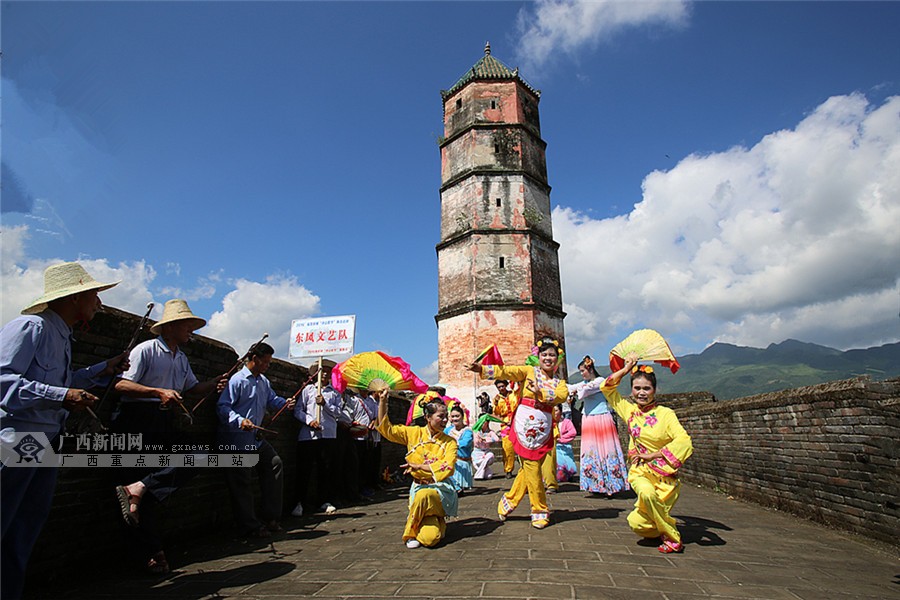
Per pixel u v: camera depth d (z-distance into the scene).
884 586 3.67
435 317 23.19
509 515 6.42
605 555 4.39
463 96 25.11
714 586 3.56
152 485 4.13
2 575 3.00
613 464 7.74
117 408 4.42
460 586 3.55
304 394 7.43
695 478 10.08
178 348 5.05
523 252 22.36
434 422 5.24
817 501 6.05
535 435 5.71
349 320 8.57
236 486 5.45
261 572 4.09
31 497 3.14
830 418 5.81
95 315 4.41
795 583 3.68
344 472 8.35
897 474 4.81
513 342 21.23
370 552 4.70
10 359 3.02
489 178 23.23
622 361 5.57
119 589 3.71
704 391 16.42
